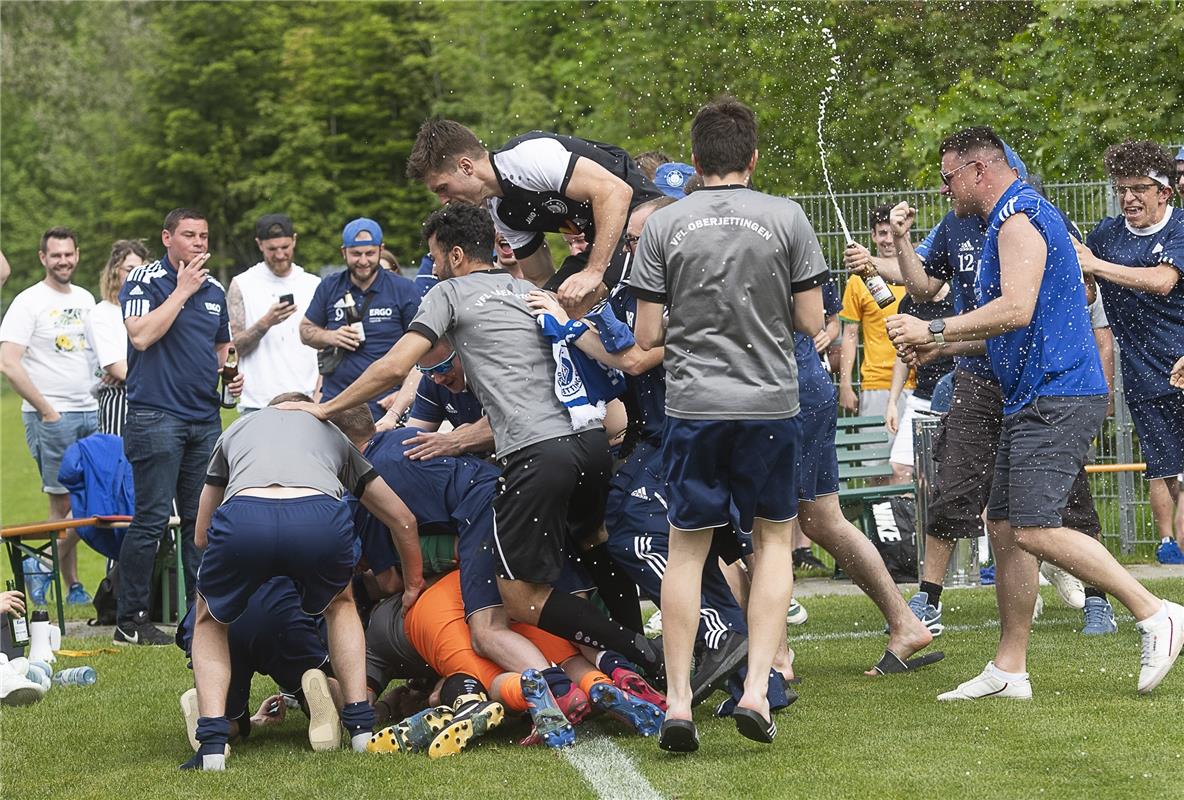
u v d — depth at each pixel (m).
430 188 13.84
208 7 117.50
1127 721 11.65
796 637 17.22
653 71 52.38
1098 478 24.86
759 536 11.49
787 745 11.38
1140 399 16.77
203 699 11.82
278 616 12.45
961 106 34.00
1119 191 16.45
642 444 12.92
